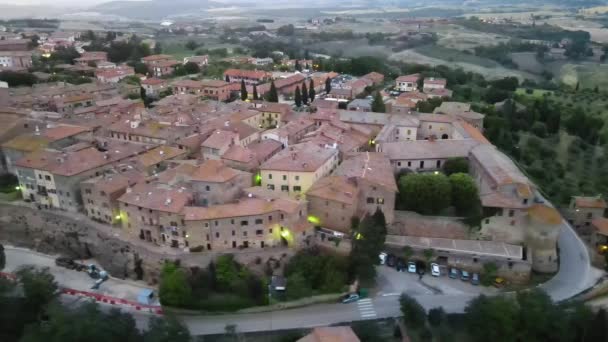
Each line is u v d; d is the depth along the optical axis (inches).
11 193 5177.2
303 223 4173.2
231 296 3850.9
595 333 3218.5
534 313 3373.5
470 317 3501.5
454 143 5211.6
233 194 4414.4
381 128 6171.3
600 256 4288.9
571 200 4953.3
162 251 4084.6
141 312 3850.9
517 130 7081.7
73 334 3265.3
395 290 3934.5
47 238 4753.9
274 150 5408.5
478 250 4151.1
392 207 4345.5
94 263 4517.7
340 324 3577.8
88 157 4945.9
